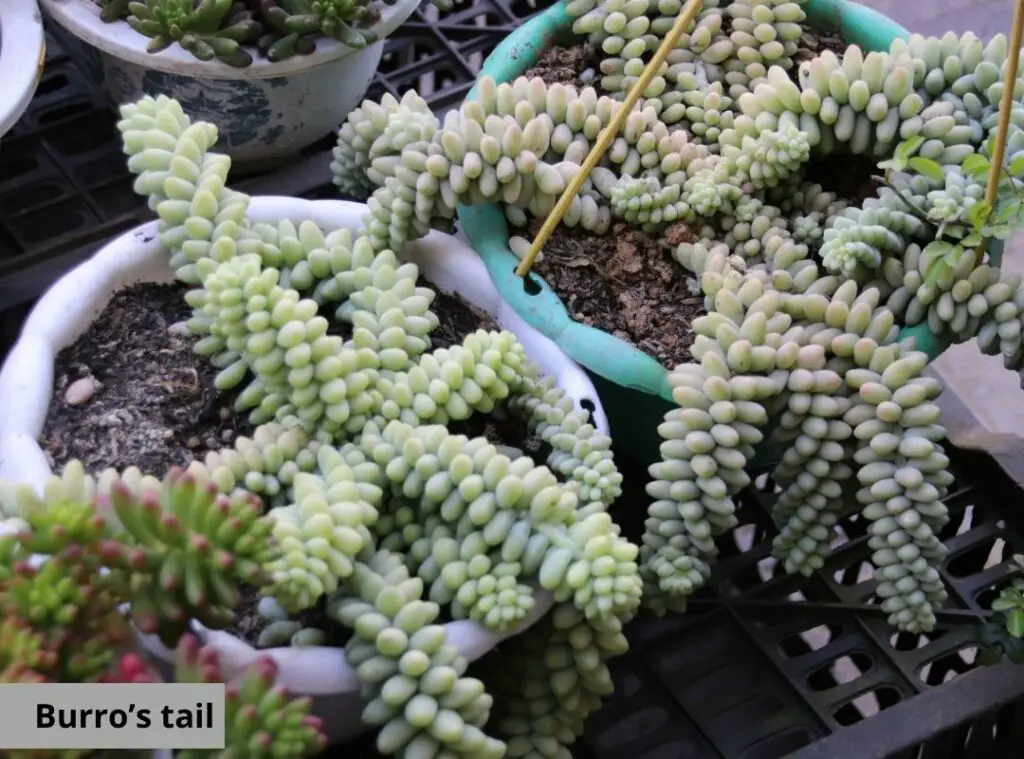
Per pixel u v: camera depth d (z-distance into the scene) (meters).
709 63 0.64
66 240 0.65
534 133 0.56
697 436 0.51
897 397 0.52
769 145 0.58
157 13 0.62
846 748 0.54
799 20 0.66
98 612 0.42
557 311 0.56
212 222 0.53
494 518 0.47
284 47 0.63
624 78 0.63
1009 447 0.64
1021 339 0.54
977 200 0.55
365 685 0.46
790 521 0.54
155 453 0.53
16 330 0.64
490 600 0.46
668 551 0.52
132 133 0.53
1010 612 0.55
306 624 0.48
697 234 0.60
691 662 0.58
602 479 0.50
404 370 0.52
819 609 0.59
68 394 0.53
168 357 0.55
